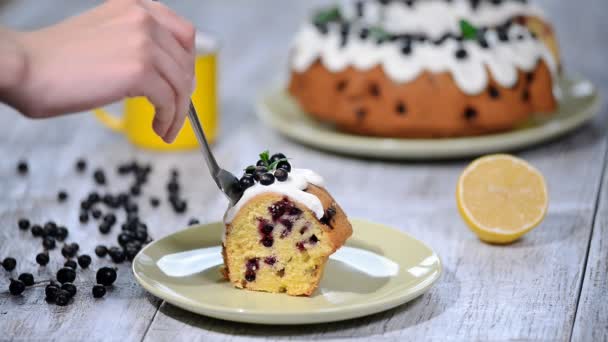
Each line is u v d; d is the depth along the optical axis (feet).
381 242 4.92
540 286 4.72
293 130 7.21
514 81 6.79
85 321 4.27
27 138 7.51
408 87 6.73
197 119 4.51
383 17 7.47
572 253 5.16
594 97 7.74
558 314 4.38
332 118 7.07
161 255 4.71
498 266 5.00
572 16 11.46
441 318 4.31
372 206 6.01
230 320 4.14
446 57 6.72
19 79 3.89
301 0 12.56
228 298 4.35
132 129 7.24
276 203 4.41
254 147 7.32
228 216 4.48
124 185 6.42
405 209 5.96
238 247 4.46
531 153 6.97
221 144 7.43
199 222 5.62
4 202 6.02
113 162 6.94
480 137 6.86
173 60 4.19
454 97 6.70
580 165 6.68
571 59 9.59
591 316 4.35
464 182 5.40
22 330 4.18
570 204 5.93
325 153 7.18
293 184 4.45
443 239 5.42
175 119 4.36
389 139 6.95
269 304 4.29
